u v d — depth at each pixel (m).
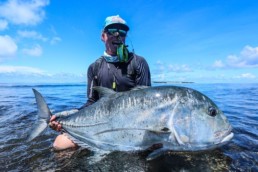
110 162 0.90
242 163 0.87
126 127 0.93
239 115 1.78
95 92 1.27
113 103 0.97
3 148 1.10
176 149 0.89
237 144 1.06
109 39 1.25
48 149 1.08
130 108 0.93
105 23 1.27
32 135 1.10
